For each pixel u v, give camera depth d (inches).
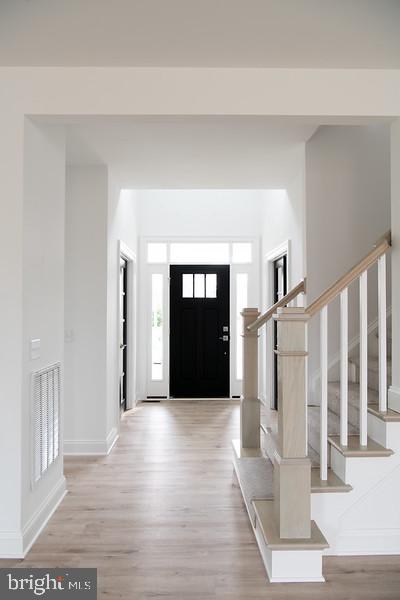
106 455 169.6
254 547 103.9
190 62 101.5
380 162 156.5
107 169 173.8
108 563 97.0
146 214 272.1
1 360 102.0
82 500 129.0
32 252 108.8
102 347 173.3
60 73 103.6
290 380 92.4
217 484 140.9
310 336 153.4
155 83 103.6
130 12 83.1
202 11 82.7
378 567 96.3
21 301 102.4
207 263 273.0
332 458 108.9
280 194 214.8
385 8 82.3
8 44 94.2
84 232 174.1
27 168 105.4
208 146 151.6
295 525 91.3
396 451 101.7
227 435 195.8
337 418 129.0
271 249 238.8
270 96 104.0
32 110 103.3
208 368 273.3
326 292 101.3
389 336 151.2
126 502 127.6
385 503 101.6
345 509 101.0
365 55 98.7
